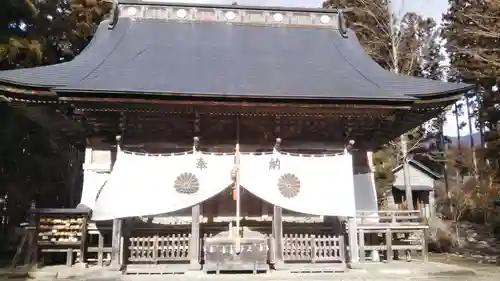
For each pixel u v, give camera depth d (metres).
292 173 11.65
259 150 12.28
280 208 11.69
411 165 35.84
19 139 20.59
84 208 11.88
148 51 14.09
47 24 22.11
